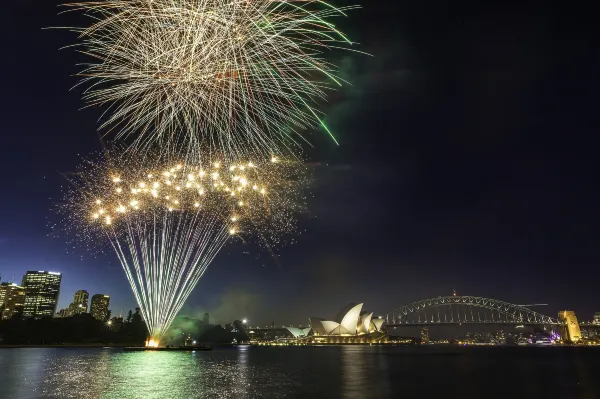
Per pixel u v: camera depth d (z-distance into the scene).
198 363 72.94
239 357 104.62
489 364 88.25
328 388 39.81
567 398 36.66
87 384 39.59
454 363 90.06
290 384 42.69
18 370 54.12
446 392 38.66
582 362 98.00
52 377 45.66
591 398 36.69
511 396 37.34
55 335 169.38
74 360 75.69
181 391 35.94
